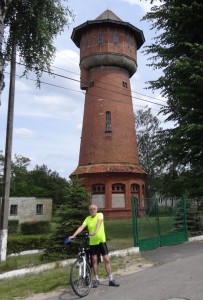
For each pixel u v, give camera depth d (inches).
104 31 1552.7
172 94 825.5
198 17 767.7
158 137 863.1
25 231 1007.0
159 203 598.2
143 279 356.8
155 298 285.9
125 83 1576.0
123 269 419.8
